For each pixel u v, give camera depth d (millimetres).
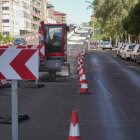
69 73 27734
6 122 11828
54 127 11320
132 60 49188
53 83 23375
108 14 72250
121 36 87750
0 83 20547
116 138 10047
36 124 11742
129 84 22812
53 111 13953
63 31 28484
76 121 7371
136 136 10273
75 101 16344
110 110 14164
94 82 23969
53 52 28422
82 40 120625
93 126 11477
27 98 17203
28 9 164125
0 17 134375
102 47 89938
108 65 41062
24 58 7953
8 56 8016
